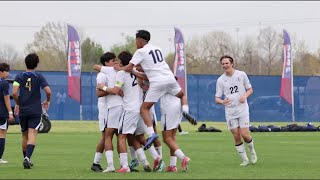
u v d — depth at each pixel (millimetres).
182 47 66438
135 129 21766
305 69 113875
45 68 113000
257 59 120125
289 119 76500
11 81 45469
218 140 41875
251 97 76312
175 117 21625
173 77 21562
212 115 75312
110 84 22031
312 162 26031
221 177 19531
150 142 21219
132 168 22344
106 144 21844
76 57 65812
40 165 24703
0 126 25672
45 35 113812
